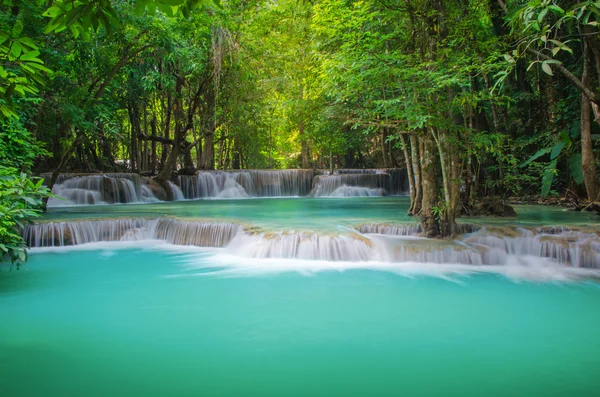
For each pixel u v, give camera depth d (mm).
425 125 8891
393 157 29734
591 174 10211
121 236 11977
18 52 2494
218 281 7965
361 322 5922
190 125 21859
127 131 29250
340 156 34719
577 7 3980
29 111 11016
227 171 25250
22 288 7621
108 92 16531
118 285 7758
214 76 19516
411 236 10094
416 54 8781
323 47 12391
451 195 9633
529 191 17281
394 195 25891
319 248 9414
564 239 8906
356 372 4492
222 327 5773
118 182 20453
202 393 4055
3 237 7207
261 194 25781
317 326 5793
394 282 7738
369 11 9797
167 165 22547
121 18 12828
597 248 8547
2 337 5422
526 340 5285
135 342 5266
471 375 4418
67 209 16234
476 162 12750
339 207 16906
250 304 6691
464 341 5277
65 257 9914
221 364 4680
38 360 4766
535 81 18125
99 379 4328
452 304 6641
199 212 14734
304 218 12578
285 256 9617
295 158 40875
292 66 21594
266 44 21109
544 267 8609
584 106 10031
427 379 4328
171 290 7457
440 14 9180
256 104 22812
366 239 9367
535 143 16359
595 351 4973
